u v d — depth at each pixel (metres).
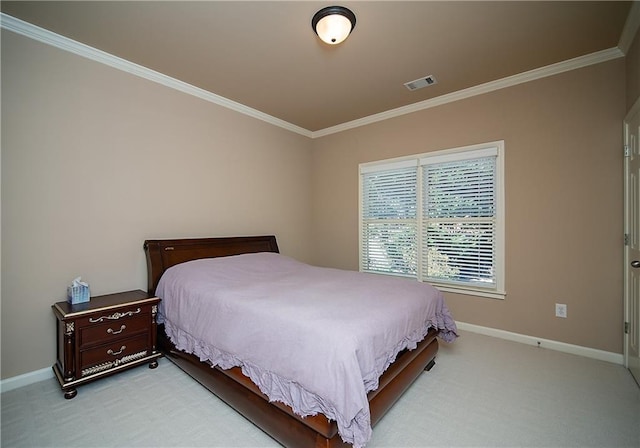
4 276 2.07
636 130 2.23
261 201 3.94
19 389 2.09
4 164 2.07
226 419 1.79
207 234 3.32
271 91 3.24
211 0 1.90
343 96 3.38
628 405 1.90
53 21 2.10
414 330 1.99
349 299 1.95
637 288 2.22
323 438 1.35
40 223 2.22
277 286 2.34
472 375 2.29
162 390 2.10
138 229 2.76
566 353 2.69
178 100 3.06
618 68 2.48
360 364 1.41
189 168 3.16
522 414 1.82
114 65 2.60
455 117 3.32
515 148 2.96
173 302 2.43
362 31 2.21
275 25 2.15
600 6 1.96
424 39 2.32
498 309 3.08
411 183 3.70
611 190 2.52
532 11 2.01
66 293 2.33
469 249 3.27
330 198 4.52
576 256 2.68
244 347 1.74
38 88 2.21
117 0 1.89
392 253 3.89
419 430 1.69
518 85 2.94
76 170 2.39
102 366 2.15
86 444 1.59
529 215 2.90
